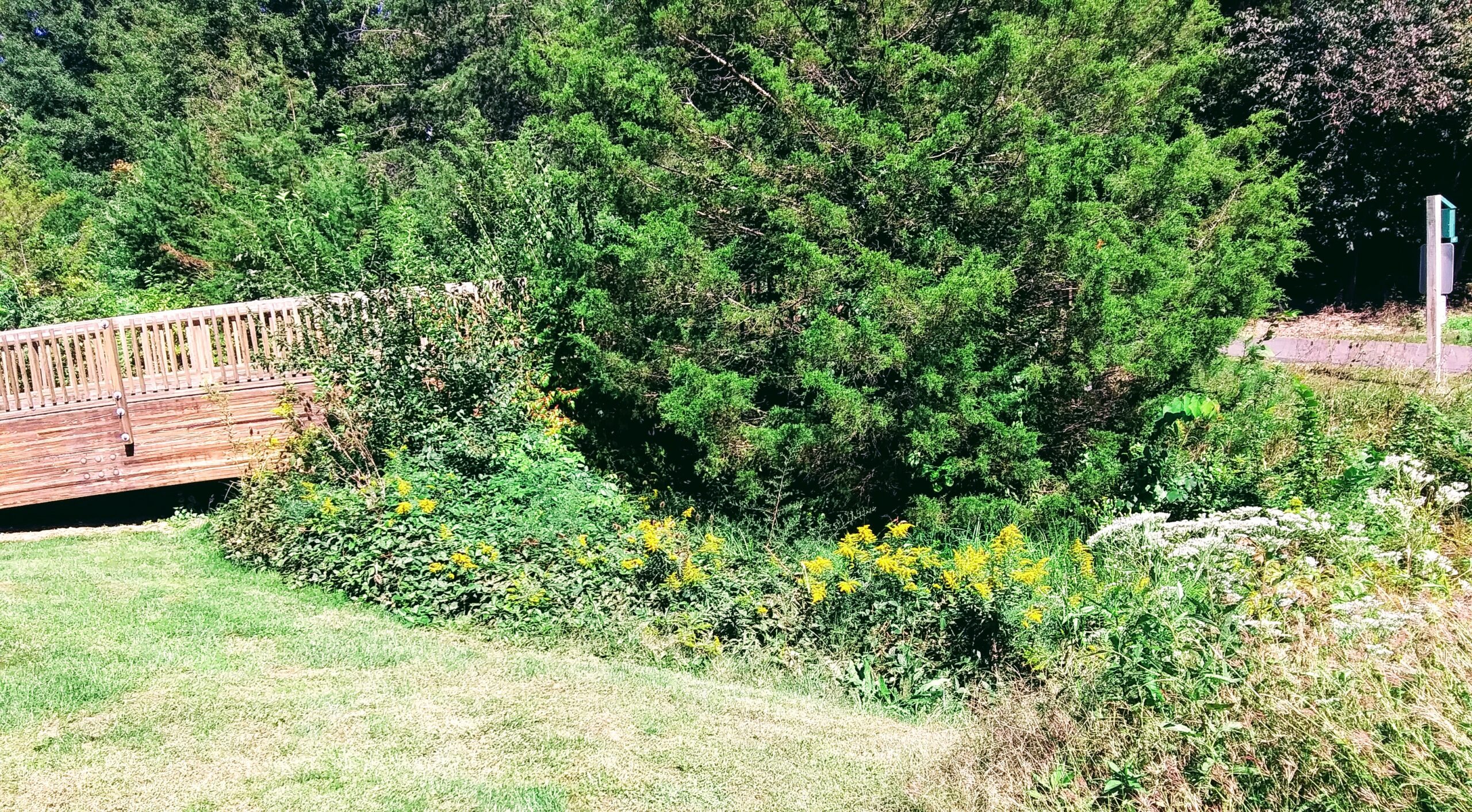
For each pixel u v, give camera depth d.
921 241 7.61
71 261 18.08
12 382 8.77
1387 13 21.98
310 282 9.60
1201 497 7.48
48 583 6.96
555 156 11.48
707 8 8.14
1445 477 7.45
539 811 3.96
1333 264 26.31
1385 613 4.29
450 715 4.88
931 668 5.78
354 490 7.44
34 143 35.22
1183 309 7.82
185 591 6.82
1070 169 7.32
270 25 35.00
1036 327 7.49
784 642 6.14
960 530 7.60
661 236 7.65
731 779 4.33
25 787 3.94
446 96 32.62
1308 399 7.80
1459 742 3.06
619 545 6.81
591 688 5.36
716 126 7.98
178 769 4.16
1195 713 3.69
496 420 8.24
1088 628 5.44
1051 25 7.88
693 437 8.23
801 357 7.78
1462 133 22.14
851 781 4.35
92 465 8.95
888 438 7.75
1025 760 4.02
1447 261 9.33
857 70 8.20
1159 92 8.73
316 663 5.49
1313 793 3.25
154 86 35.47
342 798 3.96
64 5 55.78
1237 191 8.93
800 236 7.44
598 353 8.44
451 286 8.99
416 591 6.60
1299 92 22.05
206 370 9.12
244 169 20.14
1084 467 7.89
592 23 8.79
